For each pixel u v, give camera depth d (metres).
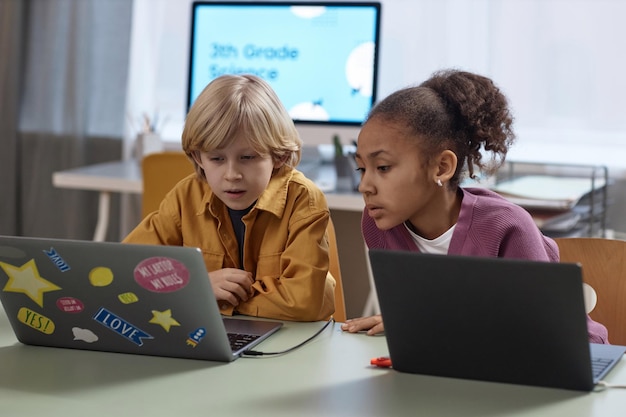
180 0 4.07
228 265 1.86
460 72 1.69
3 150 4.27
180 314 1.38
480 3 3.64
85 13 4.13
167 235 1.89
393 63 3.78
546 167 3.54
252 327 1.60
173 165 2.86
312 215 1.79
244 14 3.31
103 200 3.34
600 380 1.32
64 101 4.21
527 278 1.22
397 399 1.24
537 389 1.28
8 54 4.21
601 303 1.88
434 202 1.65
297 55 3.25
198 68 3.38
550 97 3.56
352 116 3.20
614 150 3.54
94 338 1.46
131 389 1.28
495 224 1.65
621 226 3.48
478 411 1.20
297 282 1.70
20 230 4.34
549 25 3.53
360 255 3.12
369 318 1.62
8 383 1.31
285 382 1.31
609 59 3.48
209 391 1.27
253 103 1.75
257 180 1.76
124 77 4.16
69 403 1.23
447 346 1.31
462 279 1.26
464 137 1.65
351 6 3.19
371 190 1.59
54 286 1.42
